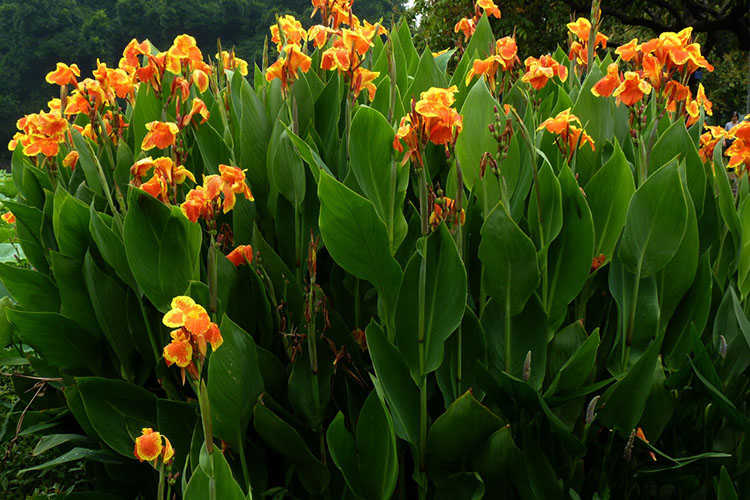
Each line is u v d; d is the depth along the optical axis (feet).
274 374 10.02
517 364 9.77
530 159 10.16
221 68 12.75
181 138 10.46
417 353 9.52
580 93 10.73
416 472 9.70
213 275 9.45
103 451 10.77
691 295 9.86
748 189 10.60
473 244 10.11
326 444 10.15
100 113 11.64
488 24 13.08
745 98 95.76
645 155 10.03
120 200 10.43
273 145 10.49
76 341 10.87
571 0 53.67
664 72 10.07
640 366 9.30
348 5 12.23
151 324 10.66
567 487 9.83
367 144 9.55
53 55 268.21
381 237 9.37
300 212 10.48
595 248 10.12
